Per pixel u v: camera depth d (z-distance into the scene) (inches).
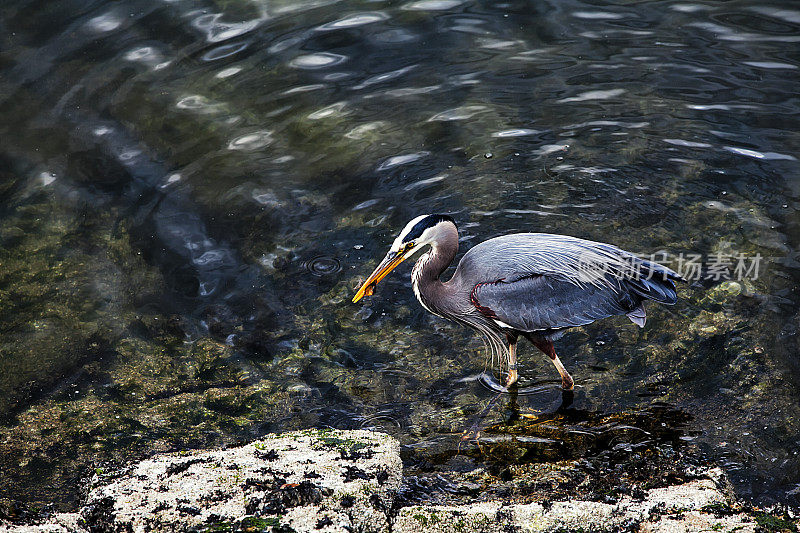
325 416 393.1
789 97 585.0
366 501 299.0
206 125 596.7
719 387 393.1
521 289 410.9
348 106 612.7
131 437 385.7
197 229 517.0
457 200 533.0
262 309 463.8
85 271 491.8
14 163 565.0
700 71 617.3
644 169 546.3
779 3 677.9
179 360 433.7
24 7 721.0
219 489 307.4
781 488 331.9
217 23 705.0
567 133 580.7
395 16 708.7
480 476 345.4
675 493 314.5
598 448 361.4
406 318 457.7
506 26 687.1
